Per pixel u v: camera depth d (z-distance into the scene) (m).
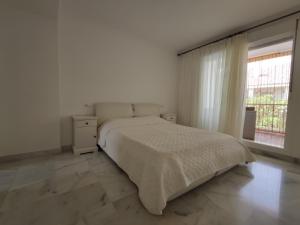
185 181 1.42
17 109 2.38
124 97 3.53
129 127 2.69
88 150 2.81
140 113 3.59
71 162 2.37
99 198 1.51
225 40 3.30
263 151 2.88
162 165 1.37
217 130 3.44
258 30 2.85
